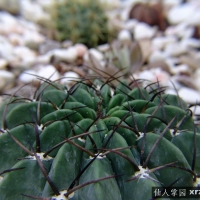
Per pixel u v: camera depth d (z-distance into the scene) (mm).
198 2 578
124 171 122
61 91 155
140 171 120
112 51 370
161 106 145
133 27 504
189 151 135
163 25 534
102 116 141
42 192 124
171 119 144
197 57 435
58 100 153
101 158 122
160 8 537
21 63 395
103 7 454
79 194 118
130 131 130
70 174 122
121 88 171
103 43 463
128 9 588
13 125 146
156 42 475
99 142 127
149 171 120
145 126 130
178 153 126
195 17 510
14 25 520
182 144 136
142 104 147
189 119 148
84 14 438
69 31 448
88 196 116
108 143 127
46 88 168
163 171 125
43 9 588
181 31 509
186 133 137
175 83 374
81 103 146
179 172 125
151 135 128
